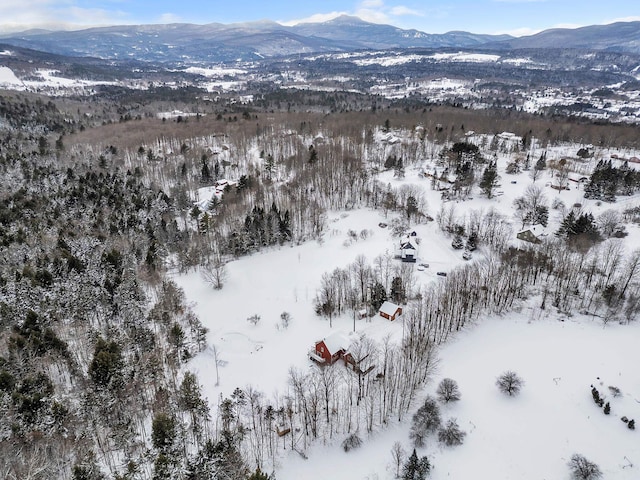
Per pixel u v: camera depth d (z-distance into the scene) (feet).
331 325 288.92
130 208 458.50
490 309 296.71
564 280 317.22
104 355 205.87
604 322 278.05
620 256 315.37
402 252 371.15
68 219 419.95
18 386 207.21
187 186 543.39
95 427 192.13
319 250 400.88
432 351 250.57
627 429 201.87
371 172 566.77
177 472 161.58
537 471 183.52
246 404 221.66
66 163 602.85
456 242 387.14
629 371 235.40
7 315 261.24
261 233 411.95
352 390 228.02
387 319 291.38
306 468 189.78
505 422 207.31
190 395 210.79
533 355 250.98
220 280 349.20
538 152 639.35
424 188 517.14
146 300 313.53
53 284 289.53
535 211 414.00
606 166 508.53
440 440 197.16
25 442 184.14
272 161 575.38
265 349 270.87
